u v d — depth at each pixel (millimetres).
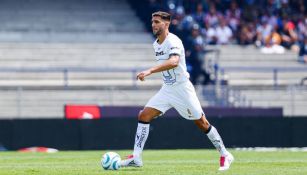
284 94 84250
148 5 108938
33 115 83312
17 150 67688
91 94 84938
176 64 33188
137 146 34875
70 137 68000
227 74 98938
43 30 106062
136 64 100875
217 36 105062
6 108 83812
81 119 68125
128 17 111875
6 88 84125
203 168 36656
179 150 65875
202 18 105688
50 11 109812
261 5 111562
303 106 83938
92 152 62531
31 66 97688
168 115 73062
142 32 108688
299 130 72500
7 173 33719
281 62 104250
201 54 94062
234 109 76375
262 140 71750
